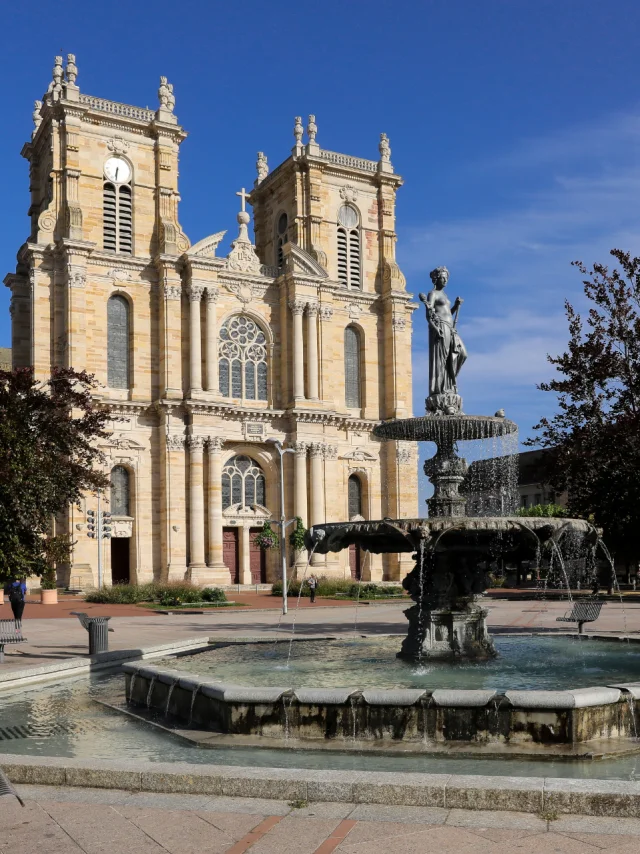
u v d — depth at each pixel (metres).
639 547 39.12
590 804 8.10
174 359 60.16
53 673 19.34
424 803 8.45
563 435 30.48
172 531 58.62
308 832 7.76
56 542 23.53
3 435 21.97
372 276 71.75
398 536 17.98
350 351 70.31
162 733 13.46
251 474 64.00
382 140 73.38
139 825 8.06
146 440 59.81
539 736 11.70
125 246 61.31
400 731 12.15
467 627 18.67
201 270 61.34
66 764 9.63
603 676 16.22
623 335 30.11
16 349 63.06
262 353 65.94
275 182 72.62
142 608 47.09
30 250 57.03
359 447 68.44
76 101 59.25
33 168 65.44
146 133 62.81
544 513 71.12
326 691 12.49
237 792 8.95
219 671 17.55
